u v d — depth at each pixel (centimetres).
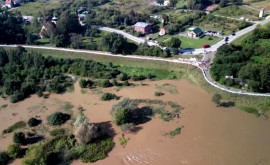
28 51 15625
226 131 8862
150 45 15075
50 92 11775
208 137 8656
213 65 11712
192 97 10738
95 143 8644
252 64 10800
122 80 12319
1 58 13450
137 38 16425
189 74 12275
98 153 8281
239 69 10938
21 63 13475
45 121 9888
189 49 14275
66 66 13338
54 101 11125
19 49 14300
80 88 11906
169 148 8325
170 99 10688
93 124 9094
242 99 10150
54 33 16562
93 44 15325
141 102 10594
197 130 8975
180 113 9838
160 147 8388
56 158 8075
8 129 9556
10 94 11650
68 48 15662
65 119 9869
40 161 7662
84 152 8312
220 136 8675
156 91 11300
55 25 17450
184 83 11825
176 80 12138
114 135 8981
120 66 13750
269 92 10250
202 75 11738
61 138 8788
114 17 18800
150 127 9250
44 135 9175
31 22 19450
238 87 10656
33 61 13400
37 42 16650
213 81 11275
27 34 16662
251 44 12650
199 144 8400
